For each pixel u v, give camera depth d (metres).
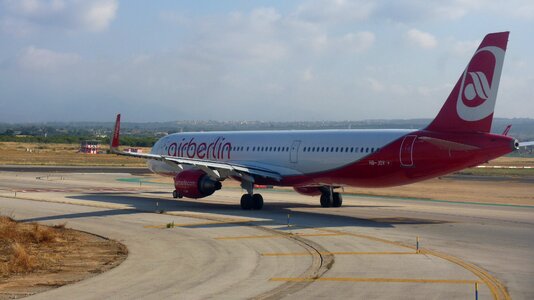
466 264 21.38
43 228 29.56
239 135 44.44
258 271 20.33
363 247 24.88
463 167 31.62
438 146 32.00
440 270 20.36
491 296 16.83
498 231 29.31
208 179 38.75
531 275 19.58
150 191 54.06
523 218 34.50
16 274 20.05
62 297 16.84
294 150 39.44
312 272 20.11
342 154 36.47
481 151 30.58
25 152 144.75
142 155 37.06
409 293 17.19
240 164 41.91
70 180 66.56
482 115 30.75
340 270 20.41
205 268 20.89
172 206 41.25
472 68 31.05
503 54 30.14
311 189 41.38
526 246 25.06
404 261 21.95
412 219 34.03
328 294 17.11
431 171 32.66
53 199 45.56
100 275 19.81
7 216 34.78
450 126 31.91
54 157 125.19
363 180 36.00
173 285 18.33
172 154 48.59
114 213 36.69
